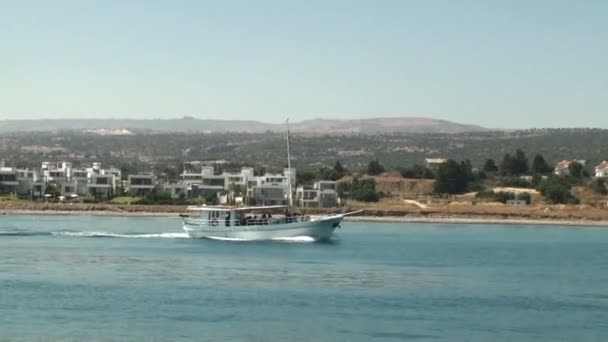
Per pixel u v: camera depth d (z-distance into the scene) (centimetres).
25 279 12344
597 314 10506
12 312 9894
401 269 14312
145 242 18075
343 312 10244
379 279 12962
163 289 11600
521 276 13875
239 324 9469
